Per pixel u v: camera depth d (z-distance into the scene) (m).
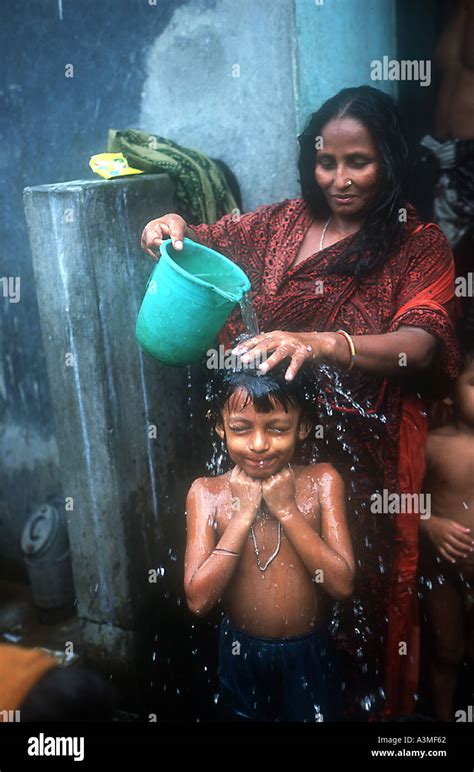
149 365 2.92
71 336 2.77
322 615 2.46
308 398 2.29
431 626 2.97
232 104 3.13
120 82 3.34
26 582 4.02
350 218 2.65
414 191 2.69
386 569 2.71
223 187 3.07
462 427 2.87
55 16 3.38
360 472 2.66
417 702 3.09
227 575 2.26
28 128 3.57
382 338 2.32
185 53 3.17
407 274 2.57
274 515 2.29
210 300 2.30
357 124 2.48
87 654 3.08
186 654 3.19
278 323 2.68
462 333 2.97
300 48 2.95
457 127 3.53
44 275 2.77
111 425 2.80
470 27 3.42
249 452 2.22
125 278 2.81
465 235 3.60
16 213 3.67
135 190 2.82
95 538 2.93
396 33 3.45
